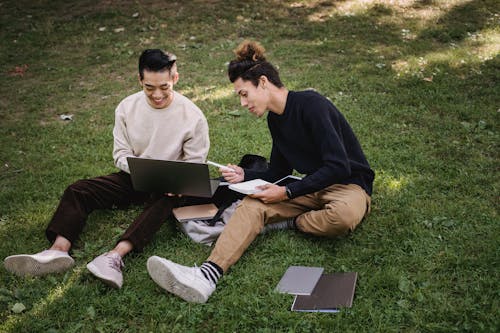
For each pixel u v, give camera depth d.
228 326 2.76
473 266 3.15
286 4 9.99
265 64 3.31
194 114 3.73
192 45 8.22
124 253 3.28
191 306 2.91
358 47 7.82
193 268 3.05
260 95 3.31
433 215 3.72
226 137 5.20
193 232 3.54
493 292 2.89
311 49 7.80
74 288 3.08
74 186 3.58
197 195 3.43
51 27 9.37
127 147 3.80
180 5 10.16
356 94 6.14
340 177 3.22
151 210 3.41
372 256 3.31
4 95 6.72
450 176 4.32
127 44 8.43
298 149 3.48
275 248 3.41
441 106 5.66
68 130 5.56
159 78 3.53
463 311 2.77
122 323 2.84
